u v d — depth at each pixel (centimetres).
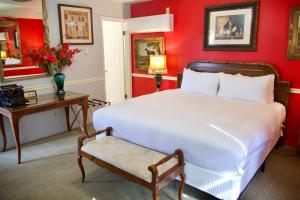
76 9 421
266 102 324
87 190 247
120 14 507
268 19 349
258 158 241
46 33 381
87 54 452
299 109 340
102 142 255
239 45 382
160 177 192
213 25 405
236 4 374
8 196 238
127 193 242
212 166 207
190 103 321
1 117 335
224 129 224
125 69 546
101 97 490
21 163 307
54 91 402
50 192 245
